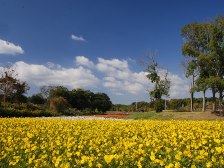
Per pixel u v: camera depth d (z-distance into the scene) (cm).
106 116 4862
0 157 1138
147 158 1130
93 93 8575
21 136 1678
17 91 6094
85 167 1023
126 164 1057
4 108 4344
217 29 4856
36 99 7738
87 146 1347
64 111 5894
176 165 946
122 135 1727
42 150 1276
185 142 1432
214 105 5022
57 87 7956
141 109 7744
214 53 4772
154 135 1614
